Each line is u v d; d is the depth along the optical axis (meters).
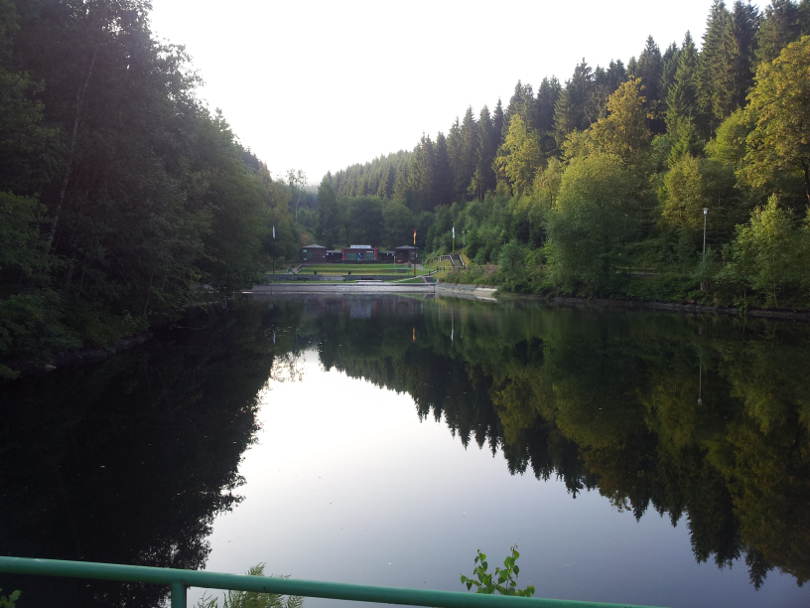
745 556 7.17
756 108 39.78
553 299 54.31
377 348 25.09
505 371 19.69
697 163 47.94
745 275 37.84
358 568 6.91
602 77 95.19
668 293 45.47
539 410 14.43
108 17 18.16
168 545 7.39
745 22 64.50
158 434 11.99
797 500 8.80
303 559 7.13
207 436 12.00
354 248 102.56
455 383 17.88
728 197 47.41
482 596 1.88
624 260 50.91
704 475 9.92
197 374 18.39
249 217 36.88
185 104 24.39
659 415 13.62
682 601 6.21
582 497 9.07
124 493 9.02
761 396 15.17
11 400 14.17
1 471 9.78
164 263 22.62
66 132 17.69
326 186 124.94
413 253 103.25
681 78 71.25
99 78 18.41
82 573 2.06
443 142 122.62
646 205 57.69
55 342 16.92
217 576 2.02
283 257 87.06
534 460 10.79
